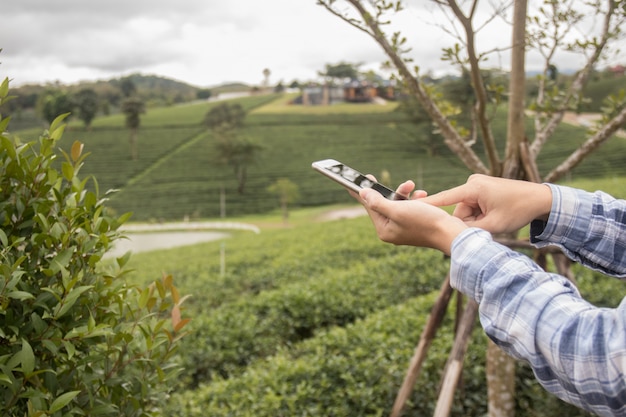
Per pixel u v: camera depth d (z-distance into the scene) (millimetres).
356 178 1173
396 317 6562
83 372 1439
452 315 6551
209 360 6973
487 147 3307
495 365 3590
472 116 3578
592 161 66125
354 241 16656
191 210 70438
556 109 3568
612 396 753
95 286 1444
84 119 107062
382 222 1027
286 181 63906
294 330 8125
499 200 1098
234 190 77938
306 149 91875
